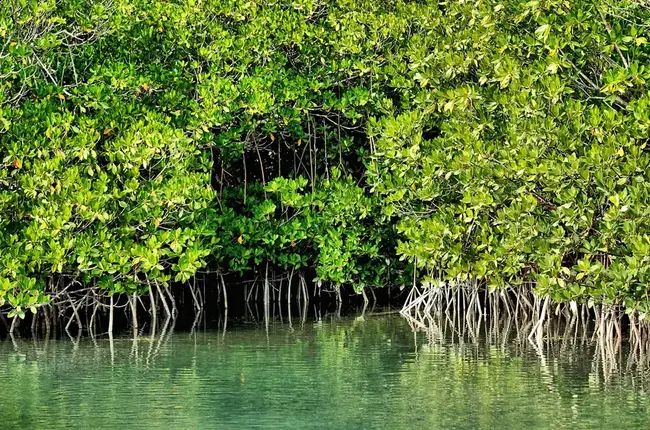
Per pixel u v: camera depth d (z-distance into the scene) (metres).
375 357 34.91
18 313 35.25
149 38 45.22
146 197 38.59
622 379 30.88
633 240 28.73
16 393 29.50
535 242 31.70
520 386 30.06
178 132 39.12
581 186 30.41
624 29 32.31
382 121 40.88
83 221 38.22
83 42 42.31
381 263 48.75
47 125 37.75
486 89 34.25
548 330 38.97
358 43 46.00
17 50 37.31
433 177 34.69
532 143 30.80
